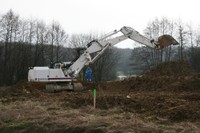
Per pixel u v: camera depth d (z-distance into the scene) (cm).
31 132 1081
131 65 5728
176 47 5456
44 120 1143
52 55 6325
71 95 1959
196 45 5531
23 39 6056
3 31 5897
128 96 1708
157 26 5744
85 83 2491
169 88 2108
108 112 1312
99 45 2433
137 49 5588
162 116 1182
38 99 1836
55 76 2388
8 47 5894
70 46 6650
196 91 1966
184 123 1055
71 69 2425
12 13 6016
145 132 909
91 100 1560
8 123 1190
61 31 6538
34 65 6012
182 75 2542
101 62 6184
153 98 1605
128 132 901
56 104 1564
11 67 5831
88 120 1076
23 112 1327
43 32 6309
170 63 2705
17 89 2269
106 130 937
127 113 1252
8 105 1600
